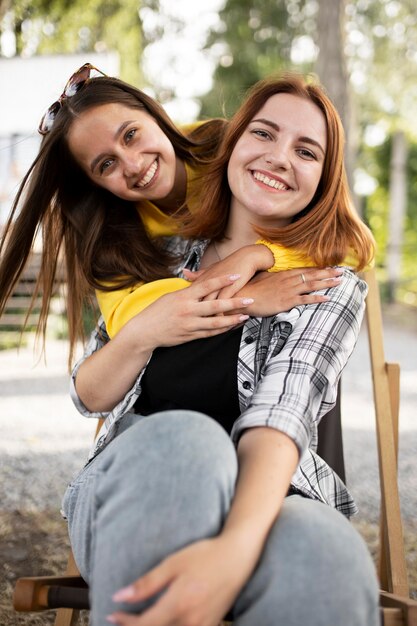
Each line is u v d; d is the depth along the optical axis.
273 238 1.73
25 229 2.06
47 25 9.14
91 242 1.98
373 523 2.91
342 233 1.75
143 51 12.70
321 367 1.53
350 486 3.39
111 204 2.05
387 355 6.85
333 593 1.10
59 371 6.23
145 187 1.97
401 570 1.88
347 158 9.02
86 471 1.55
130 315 1.81
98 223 2.01
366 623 1.12
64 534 2.77
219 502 1.16
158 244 2.04
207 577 1.05
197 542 1.10
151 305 1.67
